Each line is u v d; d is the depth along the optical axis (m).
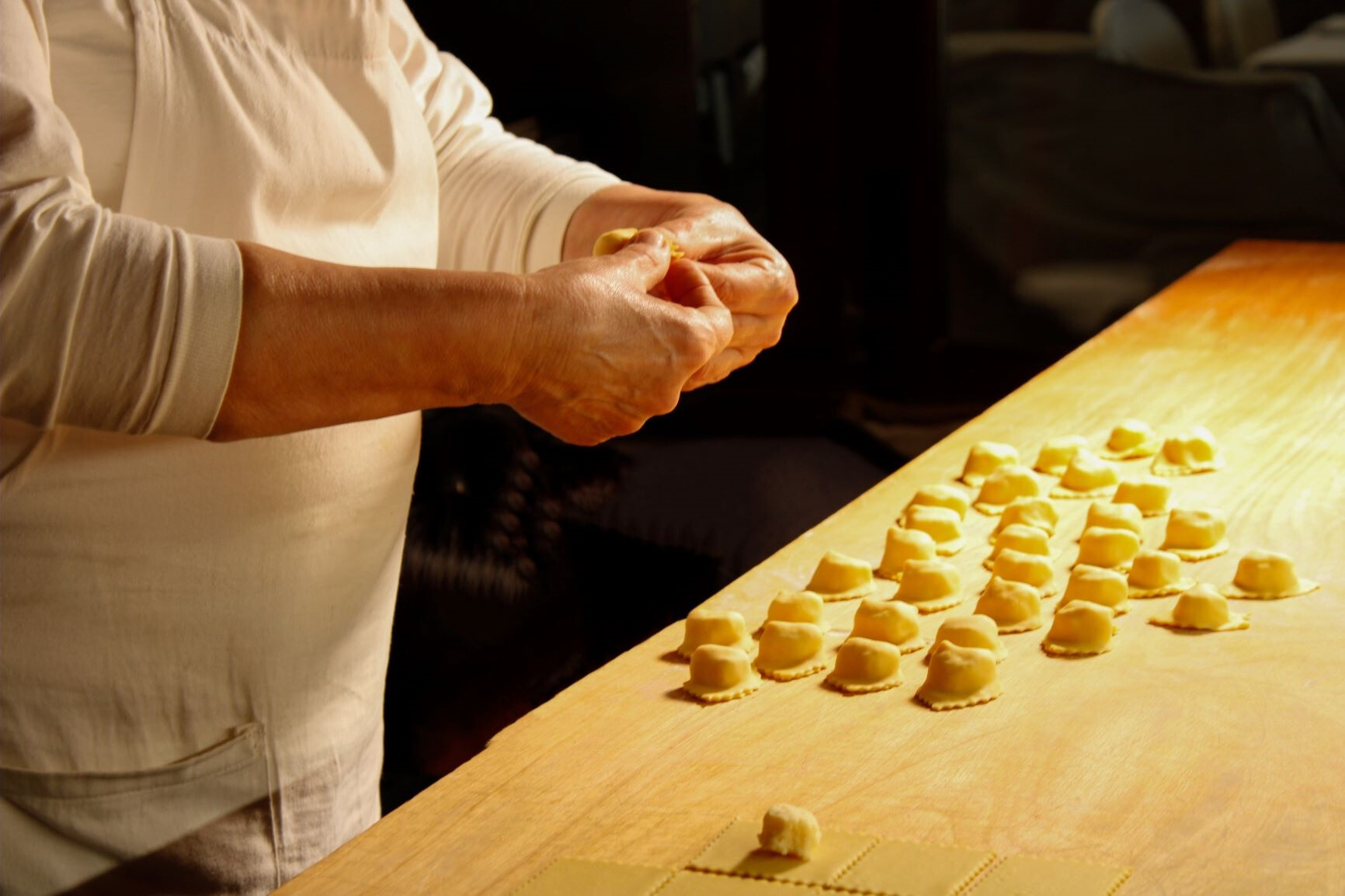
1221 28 4.25
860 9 3.99
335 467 1.26
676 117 3.85
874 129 4.11
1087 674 1.14
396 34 1.54
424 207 1.39
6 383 0.92
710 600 1.31
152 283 0.93
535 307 1.06
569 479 2.10
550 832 0.96
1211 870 0.88
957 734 1.06
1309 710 1.06
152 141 1.13
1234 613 1.23
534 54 3.81
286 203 1.21
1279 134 4.26
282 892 0.90
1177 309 2.23
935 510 1.44
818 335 4.22
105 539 1.14
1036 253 4.57
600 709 1.12
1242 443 1.65
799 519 2.52
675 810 0.98
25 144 0.95
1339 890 0.86
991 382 4.29
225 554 1.20
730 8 3.91
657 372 1.15
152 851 1.22
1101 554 1.34
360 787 1.40
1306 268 2.45
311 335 0.98
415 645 2.12
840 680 1.15
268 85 1.20
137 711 1.20
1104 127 4.42
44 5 1.10
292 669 1.28
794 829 0.91
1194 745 1.02
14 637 1.14
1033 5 4.42
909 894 0.87
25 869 1.17
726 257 1.43
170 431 0.98
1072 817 0.94
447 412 2.04
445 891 0.90
